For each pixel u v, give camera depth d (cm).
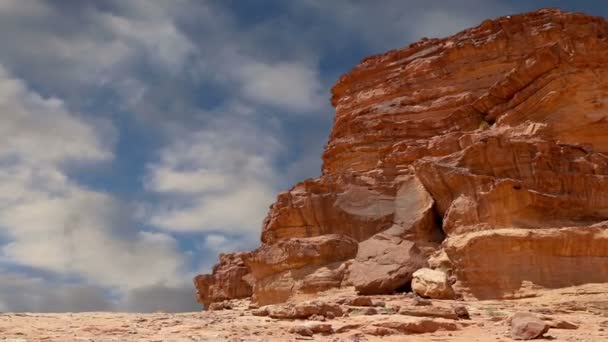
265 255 2877
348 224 2898
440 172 2675
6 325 1612
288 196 3059
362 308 1848
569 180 2520
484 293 2258
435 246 2716
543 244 2261
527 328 1441
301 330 1483
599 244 2256
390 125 3794
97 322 1780
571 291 2166
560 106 2992
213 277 3988
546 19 3731
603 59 3012
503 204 2444
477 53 3866
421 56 4191
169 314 2142
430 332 1548
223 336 1438
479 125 3466
